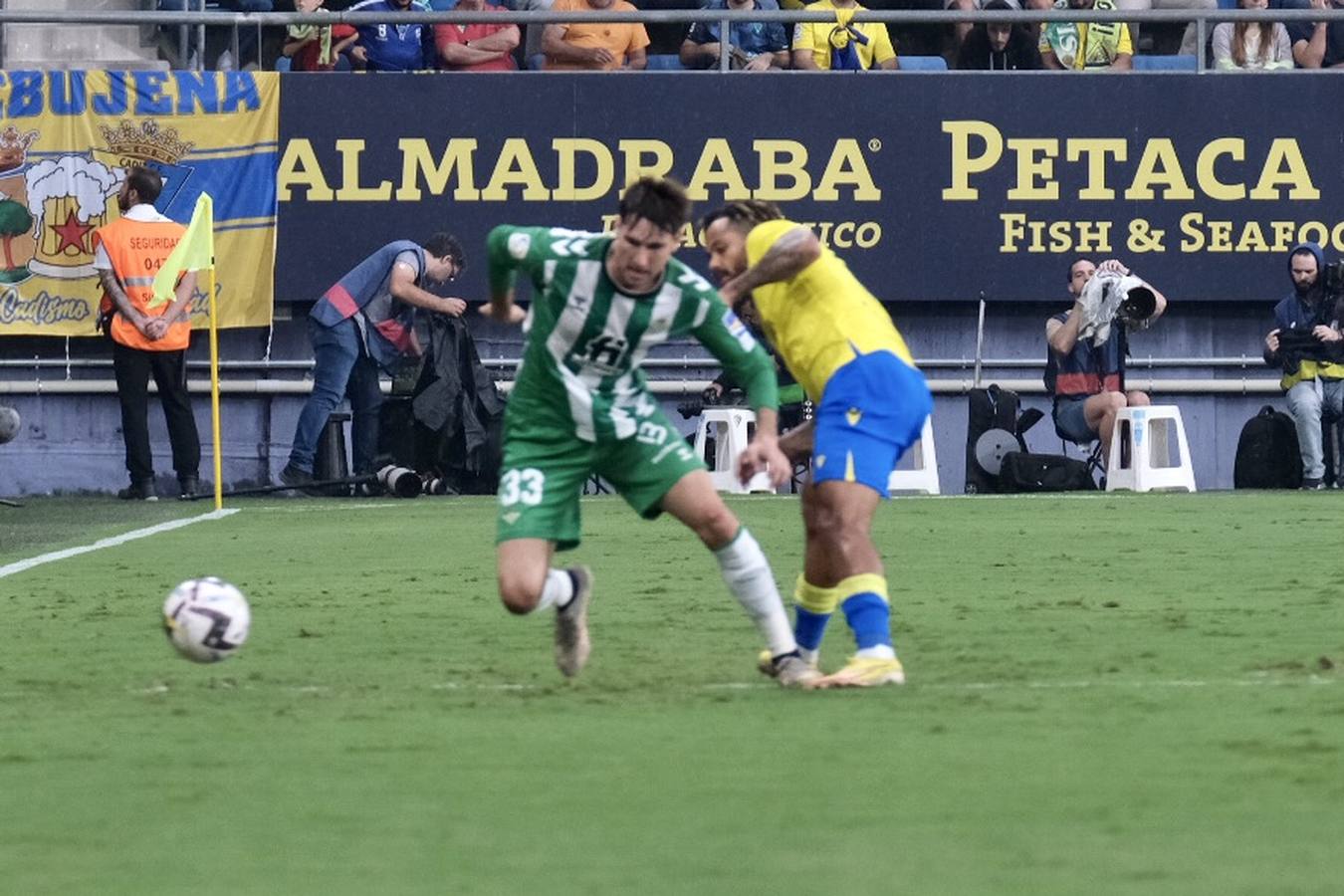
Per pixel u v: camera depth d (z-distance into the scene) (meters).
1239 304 61.12
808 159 59.59
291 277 58.97
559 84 59.25
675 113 59.47
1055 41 61.81
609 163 59.38
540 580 19.53
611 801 14.57
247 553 38.22
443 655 23.55
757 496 53.72
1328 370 55.97
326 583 32.16
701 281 19.75
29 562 36.22
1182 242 60.12
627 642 24.52
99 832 13.76
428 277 55.31
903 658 22.78
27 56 62.22
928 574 32.78
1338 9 61.38
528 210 59.31
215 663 22.44
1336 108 60.19
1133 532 41.25
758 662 21.77
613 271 19.33
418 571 34.09
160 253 54.47
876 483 20.56
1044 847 12.94
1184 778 15.27
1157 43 66.50
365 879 12.27
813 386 21.36
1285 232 60.19
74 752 16.95
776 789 14.92
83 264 58.72
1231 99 59.97
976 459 56.84
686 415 57.19
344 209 59.09
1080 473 56.38
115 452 60.06
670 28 65.56
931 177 59.75
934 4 65.25
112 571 34.53
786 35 62.44
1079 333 56.38
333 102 59.09
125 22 58.59
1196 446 61.38
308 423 55.69
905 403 20.72
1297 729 17.45
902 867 12.38
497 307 20.44
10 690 20.92
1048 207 59.97
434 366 55.16
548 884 12.05
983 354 60.84
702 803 14.46
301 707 19.45
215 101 58.78
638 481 20.22
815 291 21.09
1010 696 19.67
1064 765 15.84
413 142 59.16
